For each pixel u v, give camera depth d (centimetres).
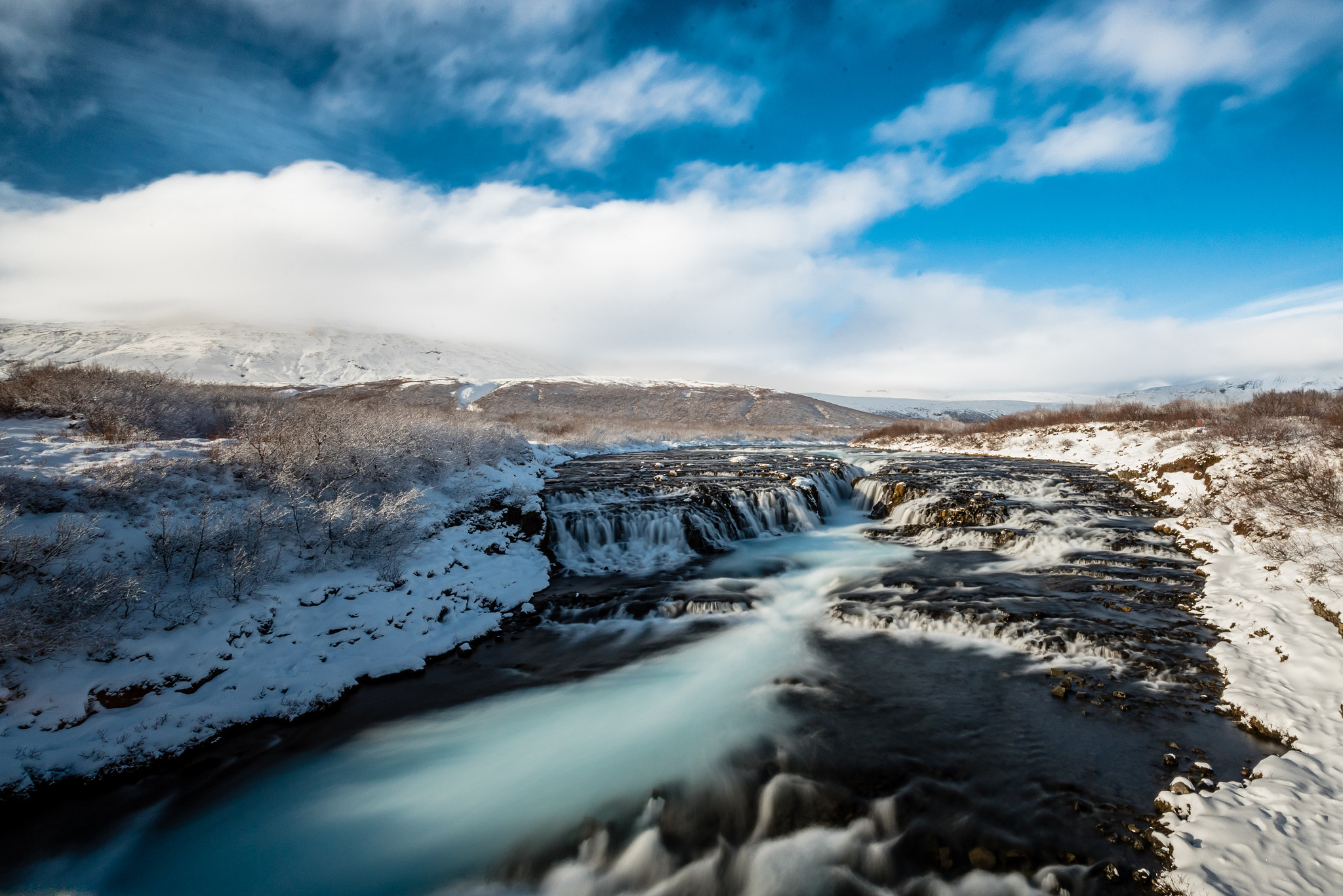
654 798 576
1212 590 988
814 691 760
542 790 595
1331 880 403
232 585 822
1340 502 1103
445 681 822
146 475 922
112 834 541
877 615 987
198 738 647
